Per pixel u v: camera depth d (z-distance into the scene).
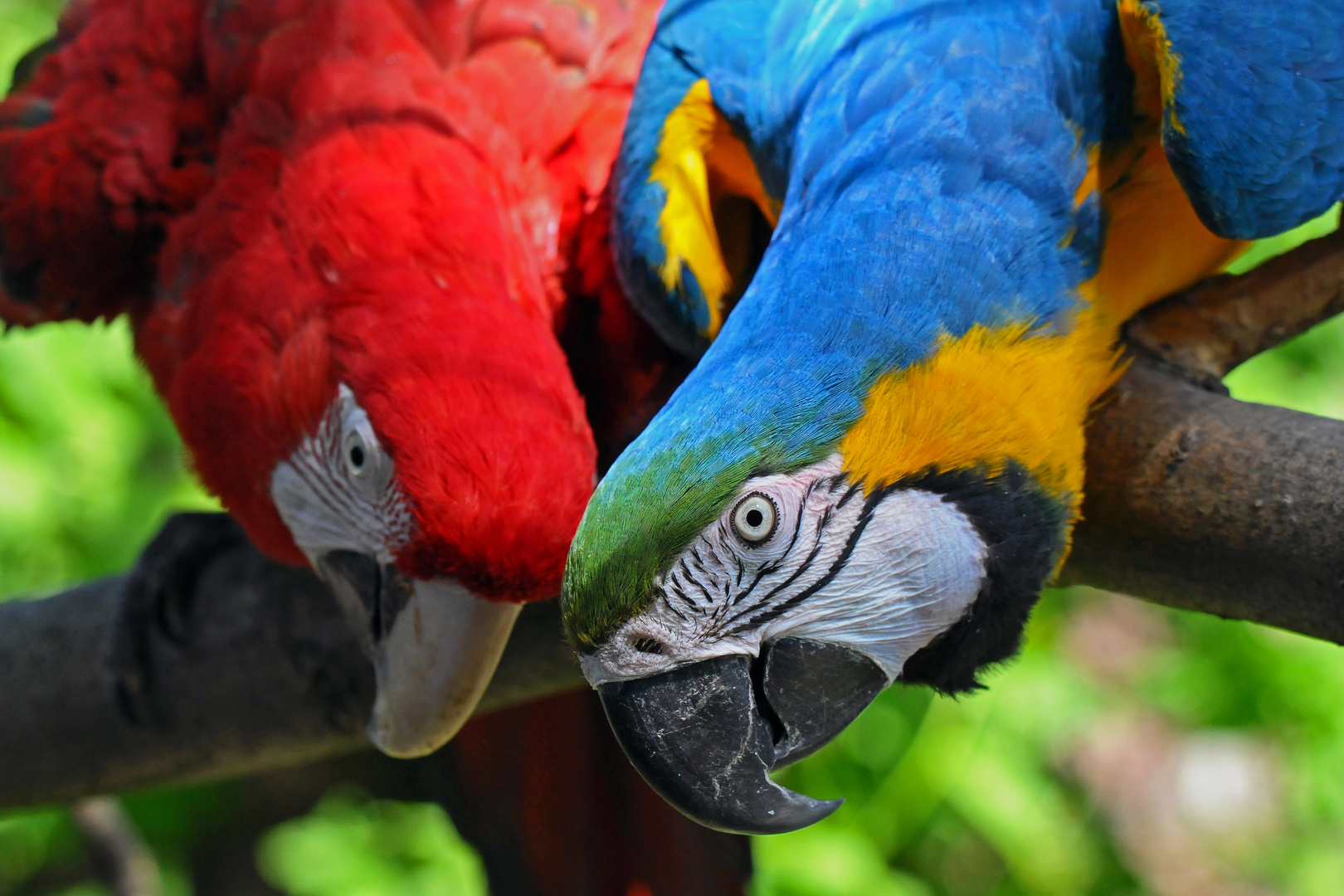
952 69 2.36
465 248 2.66
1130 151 2.46
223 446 2.83
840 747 4.29
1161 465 2.37
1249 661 4.61
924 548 2.19
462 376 2.47
